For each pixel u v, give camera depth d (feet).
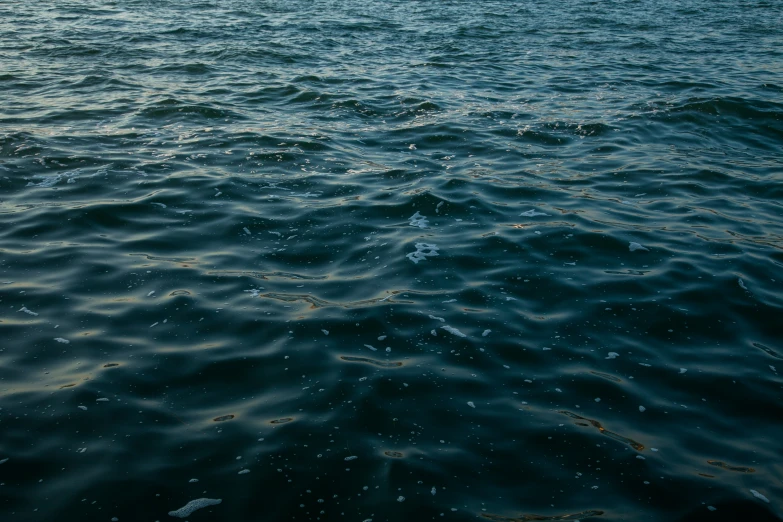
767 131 34.78
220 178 26.11
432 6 73.31
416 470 12.12
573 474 12.21
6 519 10.80
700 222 23.59
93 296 17.53
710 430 13.50
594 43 56.13
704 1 80.33
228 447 12.56
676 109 37.24
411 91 40.47
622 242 21.72
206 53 48.01
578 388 14.62
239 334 16.11
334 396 14.01
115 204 23.21
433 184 26.18
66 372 14.52
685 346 16.30
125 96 37.01
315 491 11.62
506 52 52.24
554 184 26.81
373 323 16.67
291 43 52.60
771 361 15.79
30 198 23.49
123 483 11.65
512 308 17.66
